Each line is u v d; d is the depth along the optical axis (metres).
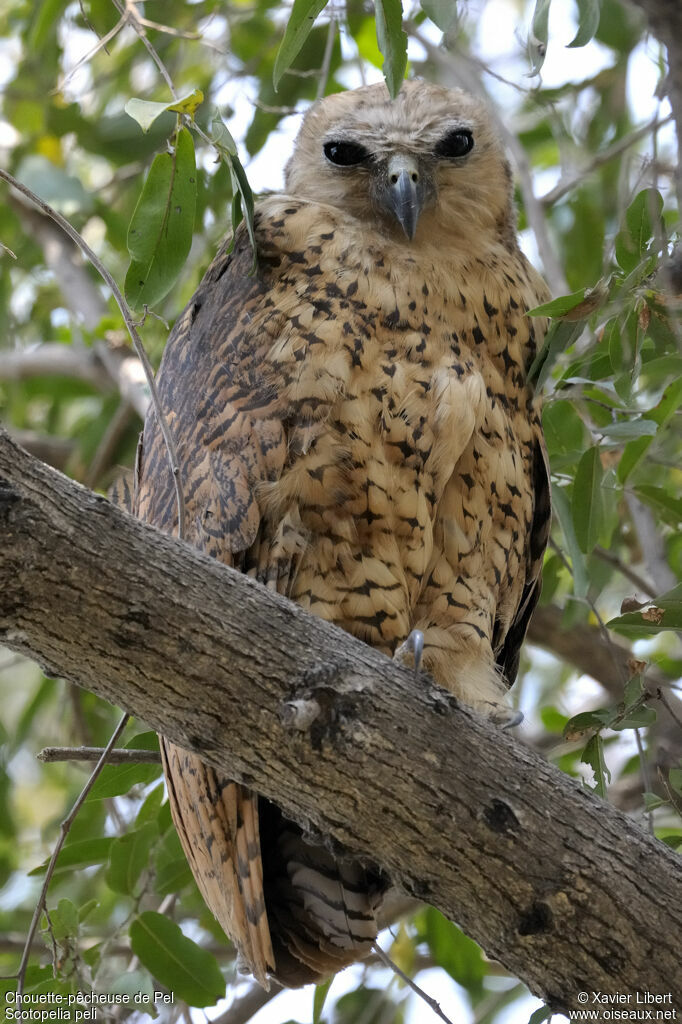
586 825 6.10
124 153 12.36
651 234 7.47
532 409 8.59
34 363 12.88
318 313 7.82
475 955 9.91
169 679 5.88
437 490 7.79
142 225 7.14
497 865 6.05
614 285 7.59
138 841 8.70
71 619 5.68
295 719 5.87
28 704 11.80
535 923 6.06
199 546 7.60
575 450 9.45
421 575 7.91
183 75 12.88
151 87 12.61
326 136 9.23
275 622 6.04
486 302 8.36
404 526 7.73
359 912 7.98
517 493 8.30
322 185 9.09
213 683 5.91
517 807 6.07
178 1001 8.62
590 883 6.00
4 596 5.59
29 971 8.27
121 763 7.73
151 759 7.53
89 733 11.02
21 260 13.16
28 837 13.37
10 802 11.95
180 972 8.38
